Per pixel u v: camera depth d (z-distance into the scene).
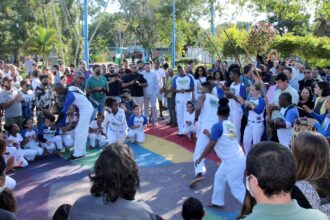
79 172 7.73
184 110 10.51
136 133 9.91
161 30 35.59
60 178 7.39
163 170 7.81
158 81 12.19
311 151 2.66
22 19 36.16
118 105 8.98
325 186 2.64
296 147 2.73
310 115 6.91
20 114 9.38
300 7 15.38
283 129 6.39
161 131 11.29
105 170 2.20
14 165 7.89
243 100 8.05
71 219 2.22
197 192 6.63
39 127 9.16
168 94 11.86
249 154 1.87
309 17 15.51
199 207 4.18
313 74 10.99
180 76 10.54
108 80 12.26
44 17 37.72
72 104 8.31
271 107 6.77
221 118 5.57
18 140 8.12
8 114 9.21
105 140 9.51
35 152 8.48
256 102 7.26
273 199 1.79
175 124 11.90
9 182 5.84
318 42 18.50
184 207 4.20
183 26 36.06
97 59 44.66
